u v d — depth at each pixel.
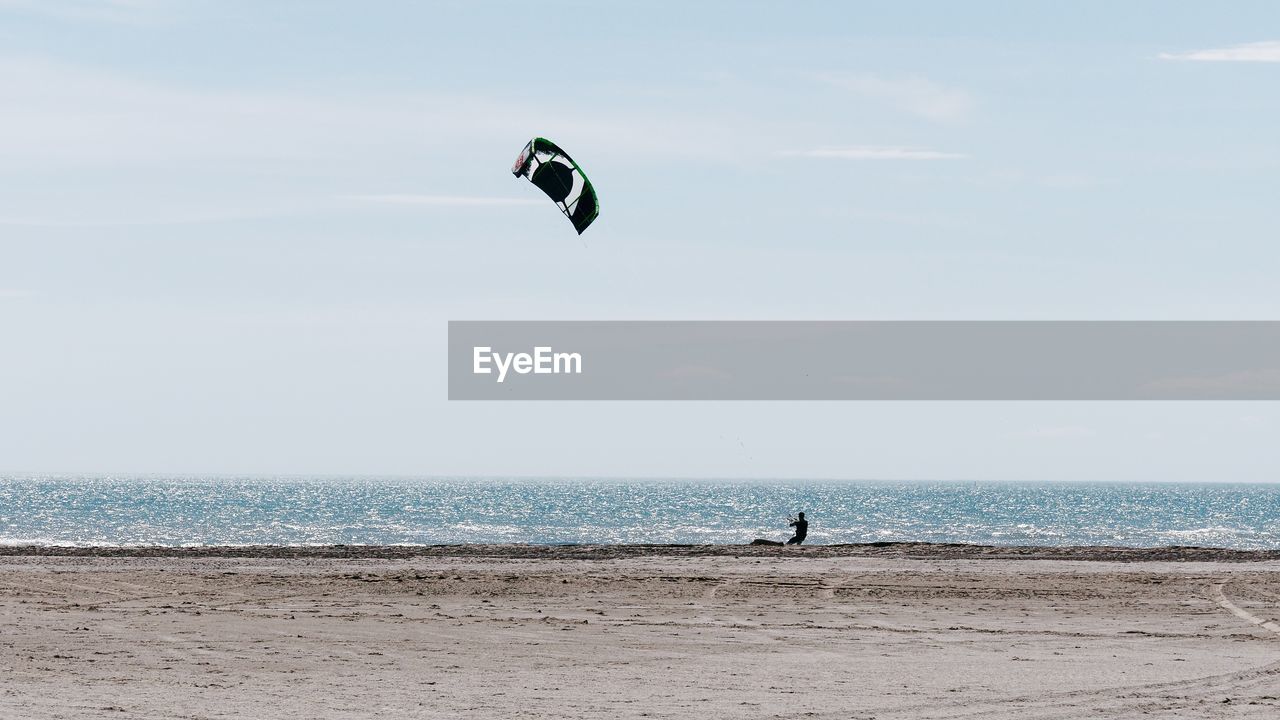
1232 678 15.80
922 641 19.42
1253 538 86.31
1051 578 28.58
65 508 139.50
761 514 140.25
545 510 152.25
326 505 163.88
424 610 22.73
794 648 18.58
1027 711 13.57
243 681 15.07
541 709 13.34
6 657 16.66
